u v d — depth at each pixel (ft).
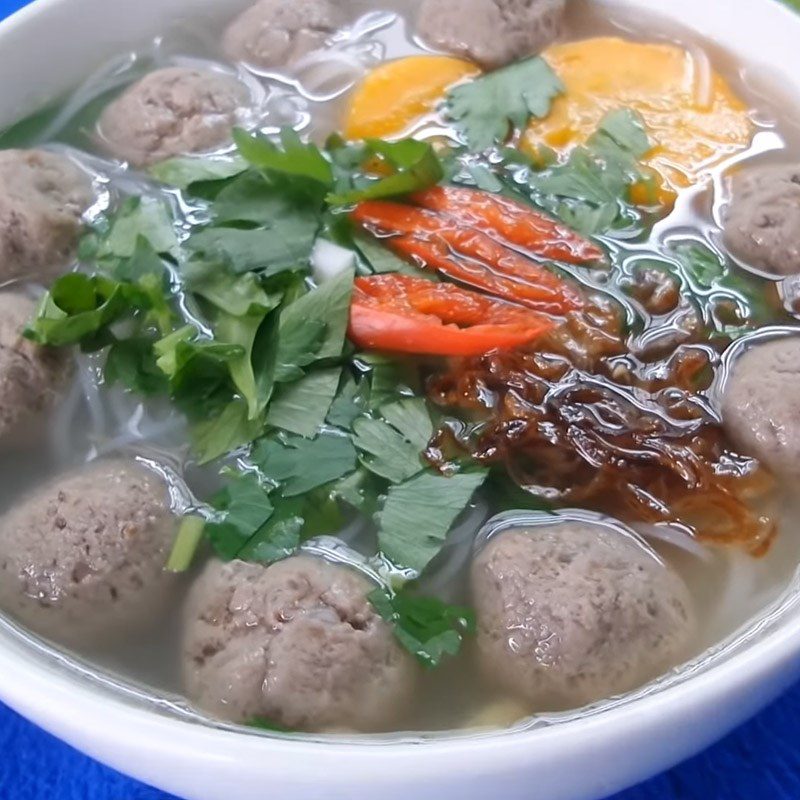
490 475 1.10
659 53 1.32
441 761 0.93
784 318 1.17
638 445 1.11
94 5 1.32
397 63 1.31
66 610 1.06
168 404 1.14
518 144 1.27
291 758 0.94
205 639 1.05
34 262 1.20
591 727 0.94
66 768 1.12
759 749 1.12
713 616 1.07
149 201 1.23
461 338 1.13
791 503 1.11
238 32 1.35
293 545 1.08
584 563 1.05
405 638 1.05
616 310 1.16
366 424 1.11
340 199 1.18
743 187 1.22
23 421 1.13
